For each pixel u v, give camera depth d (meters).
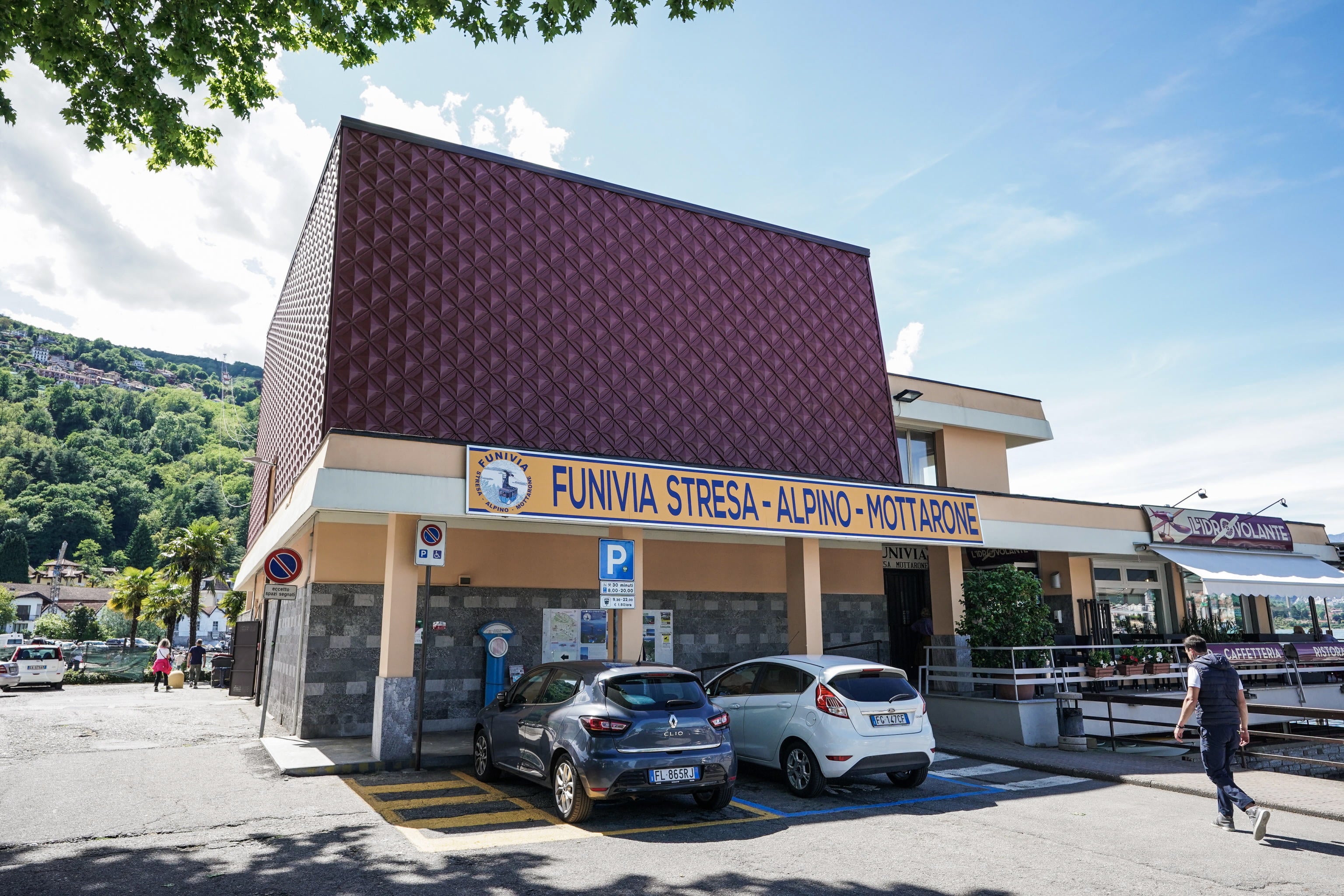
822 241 19.34
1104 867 6.32
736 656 16.34
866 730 8.81
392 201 14.28
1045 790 9.52
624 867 6.18
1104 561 20.47
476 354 14.29
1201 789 9.14
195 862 6.18
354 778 9.63
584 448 14.82
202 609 76.62
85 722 15.20
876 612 18.55
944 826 7.63
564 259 15.70
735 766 8.05
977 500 15.57
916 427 20.58
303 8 8.45
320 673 12.57
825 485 13.84
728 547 16.72
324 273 14.39
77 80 8.22
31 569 123.06
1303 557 19.92
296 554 11.88
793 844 6.95
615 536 12.22
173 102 8.37
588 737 7.49
